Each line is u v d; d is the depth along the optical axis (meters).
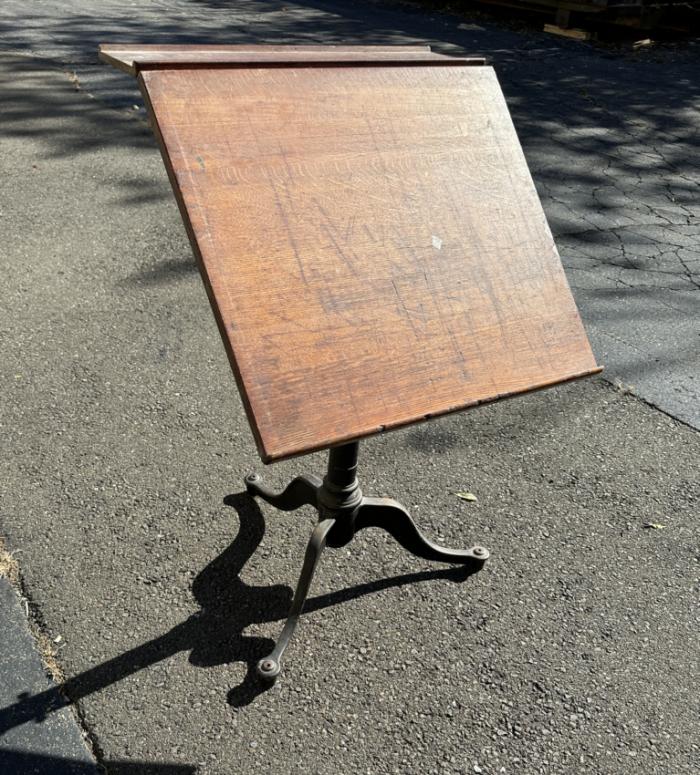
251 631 2.13
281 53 1.89
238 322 1.51
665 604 2.29
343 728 1.89
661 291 3.98
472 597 2.28
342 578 2.31
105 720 1.87
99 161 5.17
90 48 7.70
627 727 1.94
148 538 2.39
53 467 2.63
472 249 1.86
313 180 1.67
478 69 2.04
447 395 1.73
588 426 3.03
